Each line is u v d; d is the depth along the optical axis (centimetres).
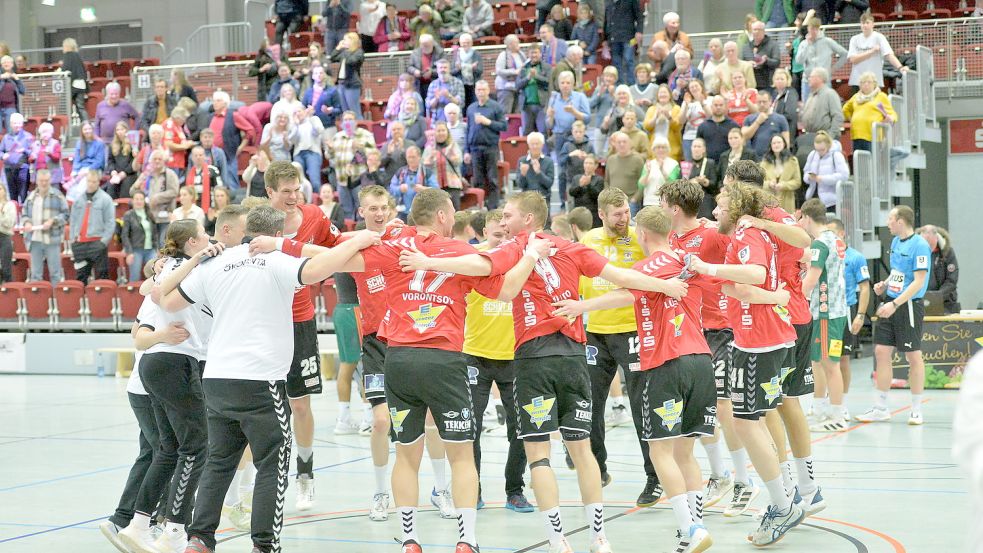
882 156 1481
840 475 783
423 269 511
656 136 1477
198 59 2431
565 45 1712
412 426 527
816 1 1738
